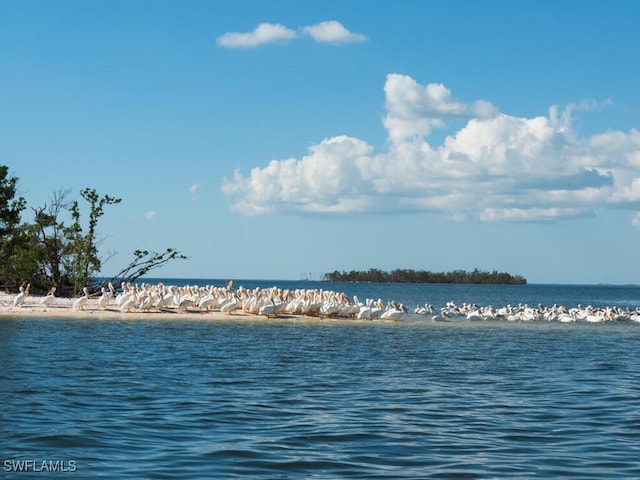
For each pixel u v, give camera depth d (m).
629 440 15.26
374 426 16.25
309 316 48.44
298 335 37.91
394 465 13.12
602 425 16.72
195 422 16.30
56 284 58.59
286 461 13.21
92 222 57.88
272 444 14.44
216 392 20.28
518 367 27.12
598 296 161.12
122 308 46.59
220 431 15.48
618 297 154.38
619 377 24.78
